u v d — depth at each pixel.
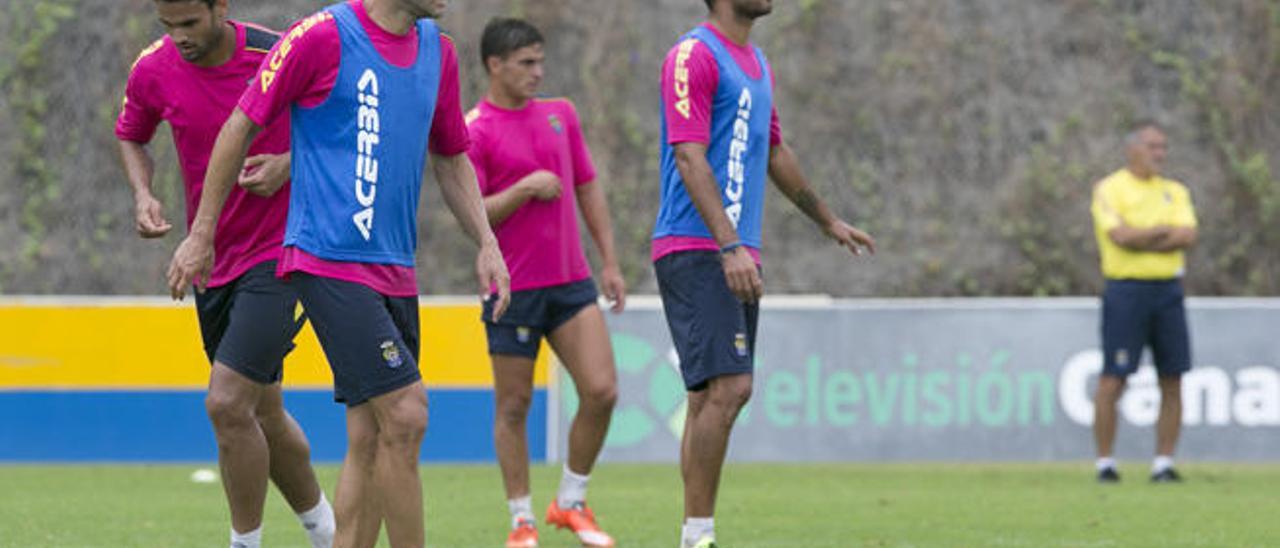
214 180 17.31
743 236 22.48
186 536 27.72
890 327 42.97
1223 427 42.97
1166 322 39.56
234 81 19.39
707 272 22.27
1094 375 43.03
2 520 30.00
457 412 42.22
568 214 27.48
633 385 42.59
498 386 27.02
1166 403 39.72
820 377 42.94
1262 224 59.53
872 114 60.75
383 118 17.38
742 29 22.59
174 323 42.53
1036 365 43.03
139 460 42.28
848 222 59.34
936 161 60.25
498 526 29.41
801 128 60.53
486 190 27.34
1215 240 59.34
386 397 17.39
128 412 42.34
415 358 18.31
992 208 59.56
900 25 61.97
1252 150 60.62
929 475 41.03
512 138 27.39
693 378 22.36
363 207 17.30
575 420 27.30
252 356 19.36
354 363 17.33
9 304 42.12
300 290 17.48
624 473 40.59
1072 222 59.34
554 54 60.84
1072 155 60.34
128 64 60.31
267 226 19.33
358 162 17.27
